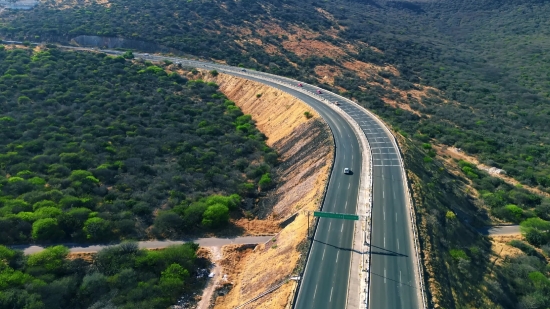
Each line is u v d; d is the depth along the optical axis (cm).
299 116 11900
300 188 8631
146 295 5947
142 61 17138
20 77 13650
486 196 9106
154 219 7888
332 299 5250
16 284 5772
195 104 13950
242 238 7662
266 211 8606
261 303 5484
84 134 10850
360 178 8256
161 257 6662
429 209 7375
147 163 10019
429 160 9781
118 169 9519
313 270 5769
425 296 5212
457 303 5412
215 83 15912
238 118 13238
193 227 7844
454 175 10031
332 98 13175
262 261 6725
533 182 10456
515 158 11925
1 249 6259
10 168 9044
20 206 7450
